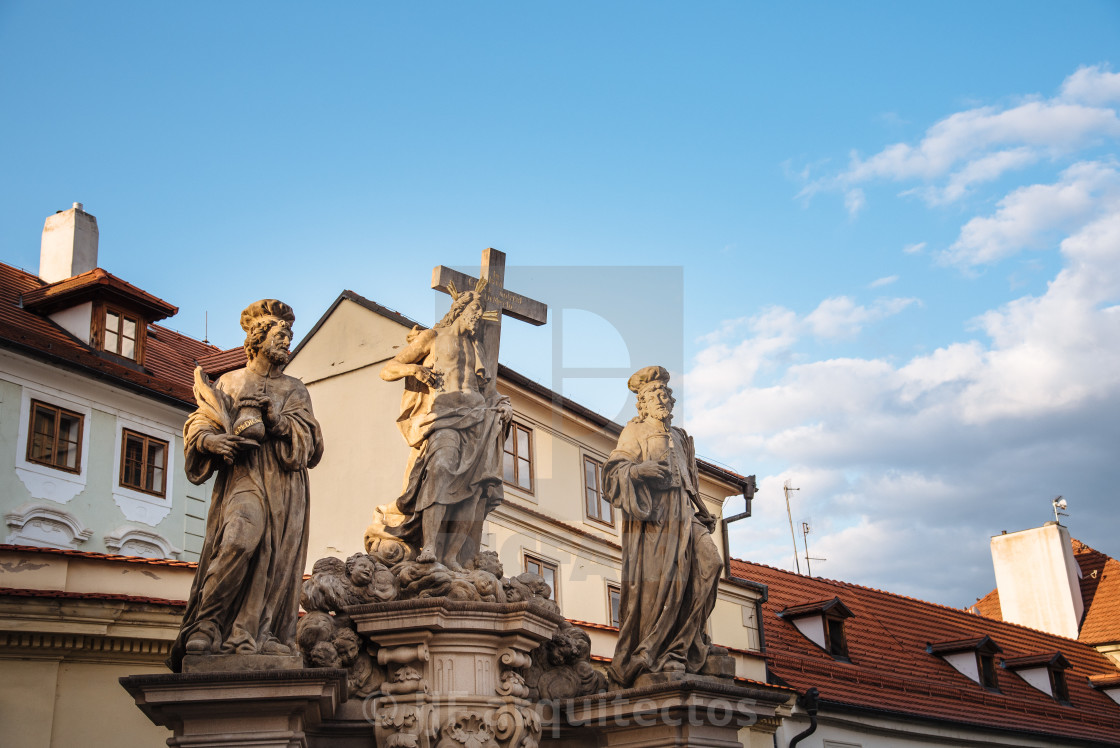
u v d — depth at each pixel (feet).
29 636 43.04
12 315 74.49
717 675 38.58
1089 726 108.17
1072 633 141.18
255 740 27.66
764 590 85.30
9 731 41.88
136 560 48.19
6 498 66.80
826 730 81.25
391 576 33.83
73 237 88.53
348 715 31.99
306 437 30.99
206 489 78.95
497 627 33.17
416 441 36.04
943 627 114.42
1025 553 148.05
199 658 28.27
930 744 89.51
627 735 36.55
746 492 83.05
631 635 38.63
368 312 70.59
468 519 35.88
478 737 32.09
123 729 44.21
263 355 31.81
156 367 81.00
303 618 32.83
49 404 70.44
